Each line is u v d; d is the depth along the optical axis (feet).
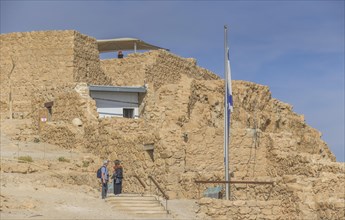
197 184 125.80
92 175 128.06
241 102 190.08
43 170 125.59
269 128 199.21
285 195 125.18
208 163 134.72
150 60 198.08
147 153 130.31
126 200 111.04
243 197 130.93
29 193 108.68
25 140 161.07
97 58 195.00
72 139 151.94
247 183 126.31
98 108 173.58
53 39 186.09
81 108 157.79
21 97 187.32
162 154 127.44
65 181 122.93
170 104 174.60
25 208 97.96
